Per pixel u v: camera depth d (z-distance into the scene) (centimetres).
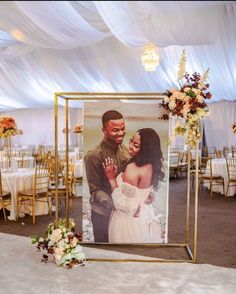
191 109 363
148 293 296
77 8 302
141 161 408
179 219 553
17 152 1129
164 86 934
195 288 306
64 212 604
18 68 920
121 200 412
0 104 1277
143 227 413
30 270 344
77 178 720
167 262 368
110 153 411
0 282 316
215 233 475
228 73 850
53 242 362
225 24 511
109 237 415
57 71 873
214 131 1220
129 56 779
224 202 683
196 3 257
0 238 451
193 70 815
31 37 375
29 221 545
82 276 331
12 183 550
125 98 406
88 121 410
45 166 727
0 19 324
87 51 770
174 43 437
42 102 1259
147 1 253
